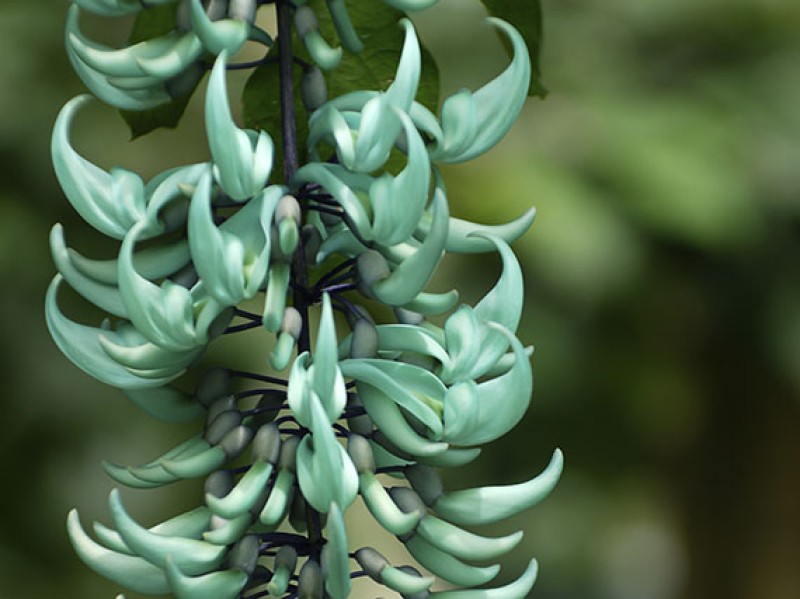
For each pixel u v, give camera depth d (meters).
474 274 8.30
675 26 8.47
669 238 8.16
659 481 10.76
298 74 3.62
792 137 8.17
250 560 2.97
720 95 8.23
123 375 3.06
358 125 2.98
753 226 7.96
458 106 3.02
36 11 8.15
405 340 3.01
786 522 10.57
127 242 2.87
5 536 8.34
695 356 9.70
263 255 2.86
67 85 8.15
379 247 3.06
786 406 10.19
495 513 3.03
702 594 10.95
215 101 2.79
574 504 11.27
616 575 14.97
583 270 7.66
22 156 7.97
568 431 9.80
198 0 2.86
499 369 3.12
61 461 8.45
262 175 2.86
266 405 3.16
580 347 9.20
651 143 7.96
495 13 3.68
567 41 8.46
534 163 7.86
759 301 8.88
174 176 2.96
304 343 3.03
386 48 3.60
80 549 3.03
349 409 3.09
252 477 2.96
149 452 8.59
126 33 8.11
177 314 2.89
